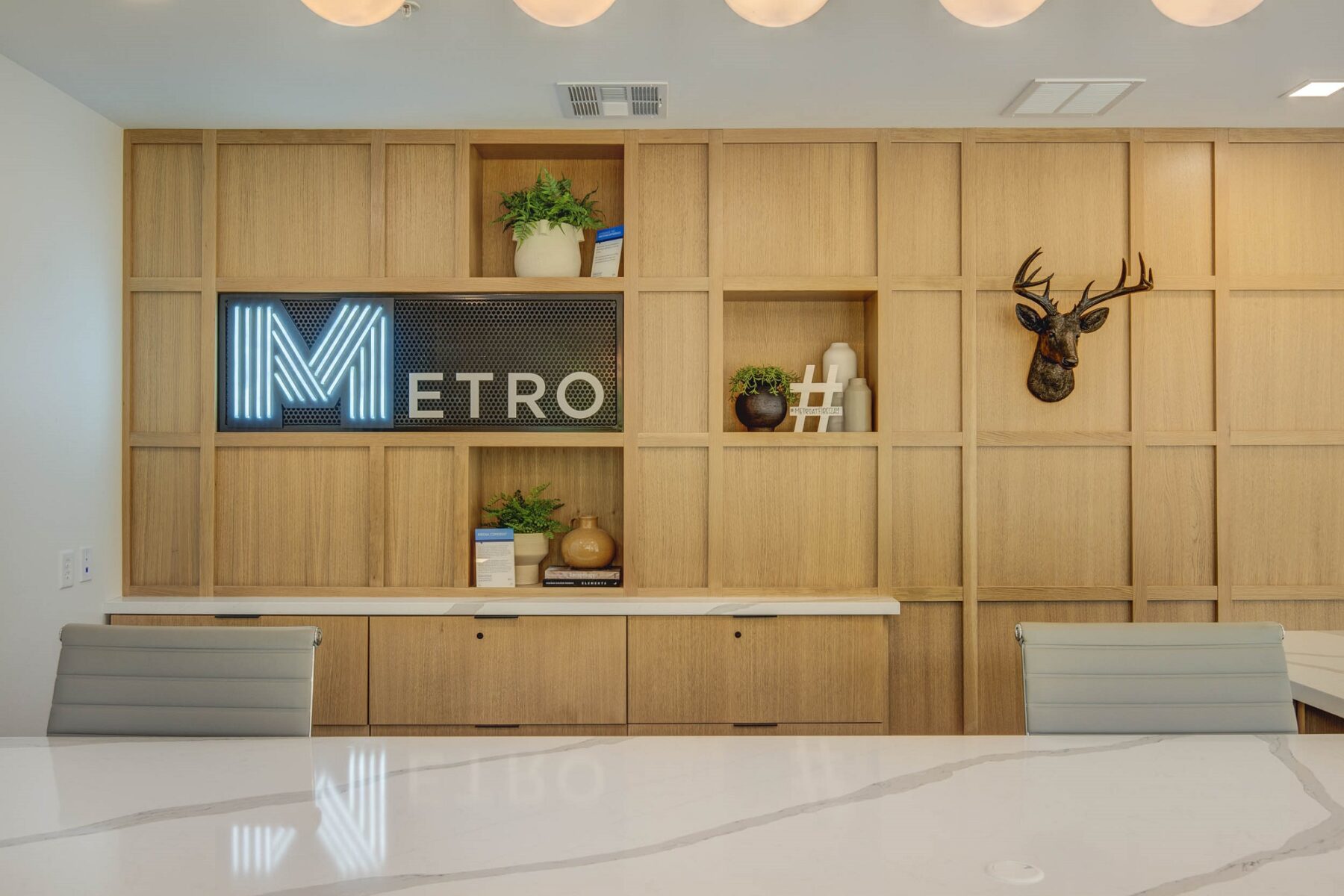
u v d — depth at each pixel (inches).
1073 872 43.4
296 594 124.8
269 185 125.7
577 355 127.2
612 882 42.3
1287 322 125.6
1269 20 92.4
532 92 112.3
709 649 120.7
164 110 117.8
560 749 61.9
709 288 125.0
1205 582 125.7
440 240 126.0
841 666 120.7
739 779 56.1
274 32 95.8
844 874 43.1
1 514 102.0
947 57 101.8
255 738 64.4
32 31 95.2
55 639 111.0
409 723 120.8
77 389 115.0
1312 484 125.7
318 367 125.9
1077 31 95.3
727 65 104.3
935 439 125.0
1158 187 125.6
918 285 125.0
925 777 56.5
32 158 106.3
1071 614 126.0
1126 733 69.7
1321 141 125.3
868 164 126.0
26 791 53.7
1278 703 70.4
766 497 125.5
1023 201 125.7
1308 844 46.7
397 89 111.3
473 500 130.3
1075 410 126.1
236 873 43.2
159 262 125.4
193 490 125.6
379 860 44.6
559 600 121.6
